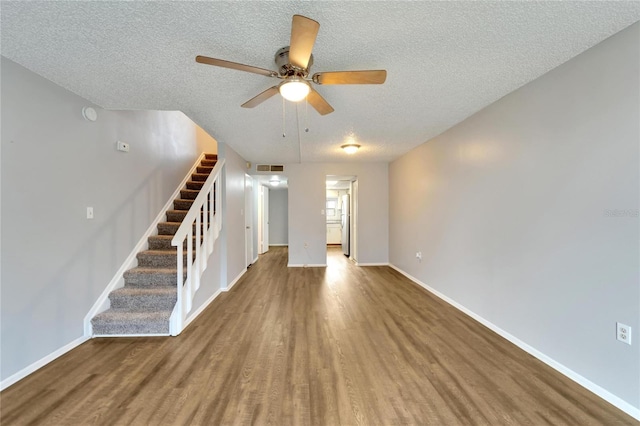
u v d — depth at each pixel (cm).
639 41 159
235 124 337
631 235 163
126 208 319
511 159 252
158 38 171
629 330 164
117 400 177
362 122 331
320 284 455
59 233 232
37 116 213
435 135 389
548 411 168
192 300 307
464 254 325
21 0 137
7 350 191
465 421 161
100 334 264
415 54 190
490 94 256
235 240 477
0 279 188
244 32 166
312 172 600
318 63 201
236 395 183
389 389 189
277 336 267
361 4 143
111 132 293
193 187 471
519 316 244
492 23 159
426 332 275
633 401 163
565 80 201
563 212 203
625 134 165
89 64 200
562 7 147
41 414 165
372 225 608
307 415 166
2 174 190
